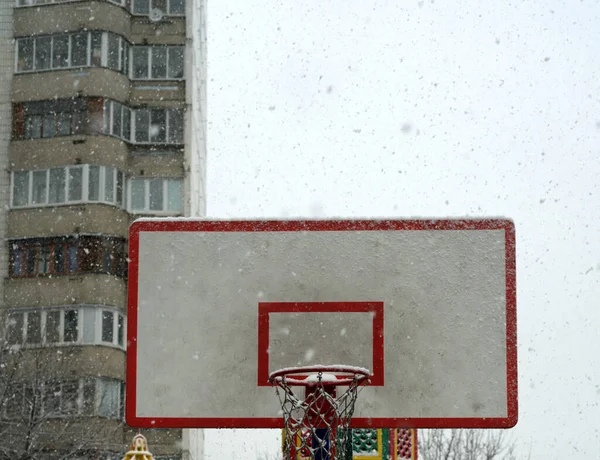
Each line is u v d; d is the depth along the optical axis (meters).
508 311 7.61
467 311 7.62
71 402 26.94
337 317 7.64
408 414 7.48
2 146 29.38
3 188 29.19
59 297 28.28
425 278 7.68
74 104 29.34
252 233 7.79
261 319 7.65
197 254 7.76
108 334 28.16
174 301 7.68
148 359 7.59
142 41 29.94
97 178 28.95
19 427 25.23
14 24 29.84
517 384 7.50
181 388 7.55
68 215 28.81
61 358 27.62
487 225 7.75
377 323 7.62
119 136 29.38
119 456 27.17
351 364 7.57
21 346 27.12
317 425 7.42
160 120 29.69
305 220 7.80
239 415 7.50
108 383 27.75
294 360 7.57
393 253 7.72
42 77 29.56
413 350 7.57
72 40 29.64
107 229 28.77
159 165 29.45
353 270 7.70
